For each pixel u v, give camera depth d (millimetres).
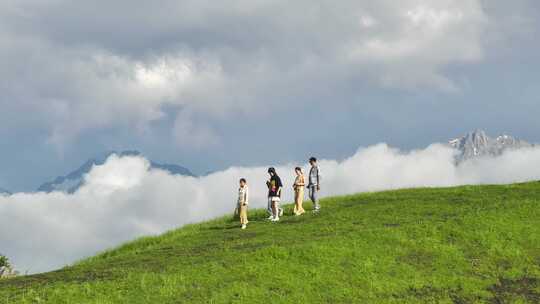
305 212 38031
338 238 26969
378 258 24641
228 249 26828
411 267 24016
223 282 21641
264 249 24891
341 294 21219
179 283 21344
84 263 31719
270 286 21516
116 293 20344
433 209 34594
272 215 36344
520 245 26656
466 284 22578
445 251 25688
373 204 38500
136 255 29391
